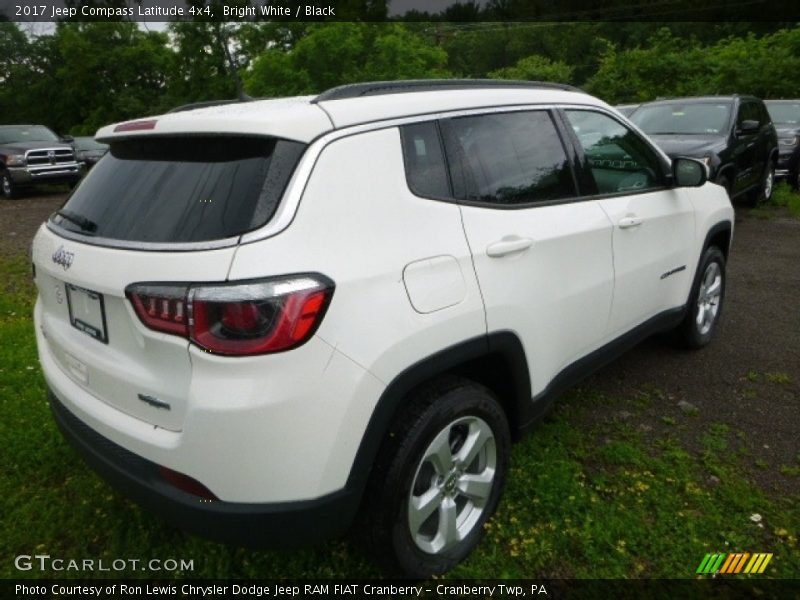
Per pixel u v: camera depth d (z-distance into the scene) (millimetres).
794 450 3287
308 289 1886
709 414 3662
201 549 2615
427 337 2184
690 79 22438
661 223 3633
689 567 2525
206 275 1850
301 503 1975
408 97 2434
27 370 4184
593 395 3893
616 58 25500
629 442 3371
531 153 2871
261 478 1917
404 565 2312
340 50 15828
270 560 2568
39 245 2547
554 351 2877
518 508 2852
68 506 2895
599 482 3000
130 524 2762
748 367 4273
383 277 2082
